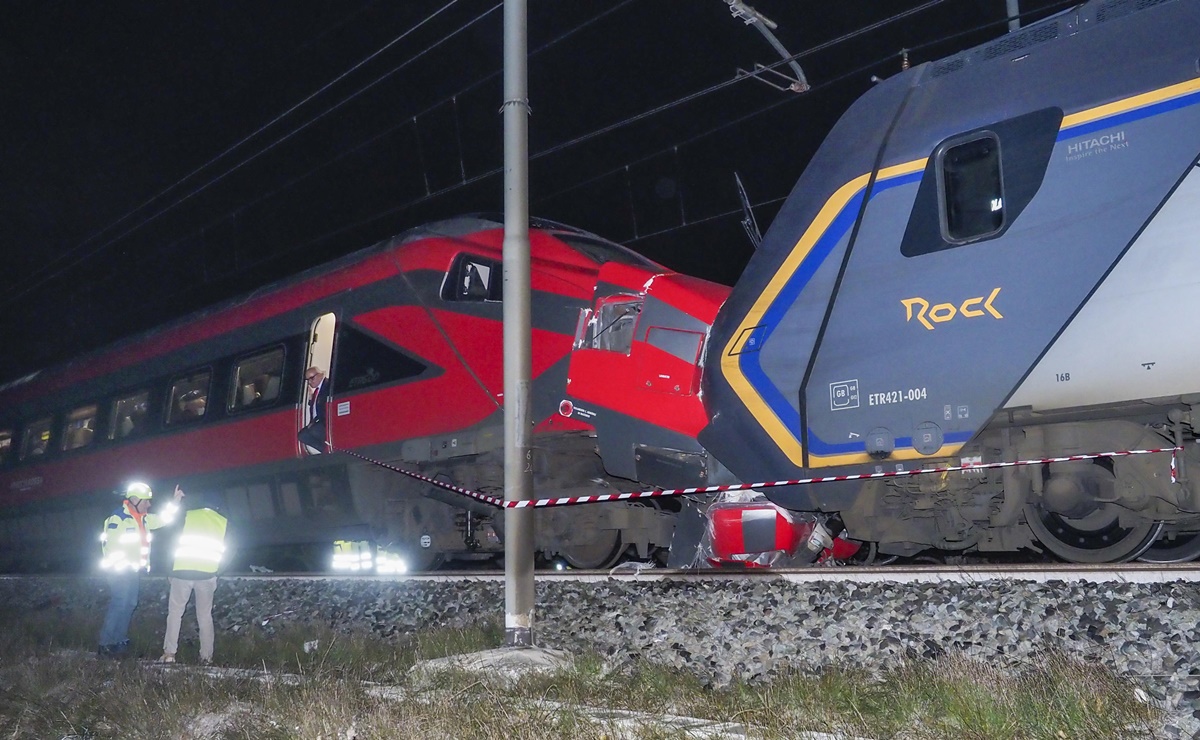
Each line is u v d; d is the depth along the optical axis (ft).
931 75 34.01
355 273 54.90
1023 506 33.58
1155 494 30.71
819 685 21.88
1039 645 23.61
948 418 31.12
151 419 68.23
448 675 26.25
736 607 30.55
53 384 81.00
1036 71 31.22
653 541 45.65
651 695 23.34
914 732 18.54
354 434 52.60
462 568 64.90
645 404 42.06
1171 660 21.12
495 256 49.26
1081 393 29.04
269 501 58.08
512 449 30.76
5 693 28.86
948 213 32.19
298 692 24.98
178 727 23.97
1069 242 29.37
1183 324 27.45
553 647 30.63
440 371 49.29
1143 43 29.19
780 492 35.24
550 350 45.47
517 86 32.01
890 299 32.78
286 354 57.93
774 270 36.09
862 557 45.06
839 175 34.91
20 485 81.30
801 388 34.50
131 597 38.63
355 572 55.06
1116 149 28.99
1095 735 17.46
